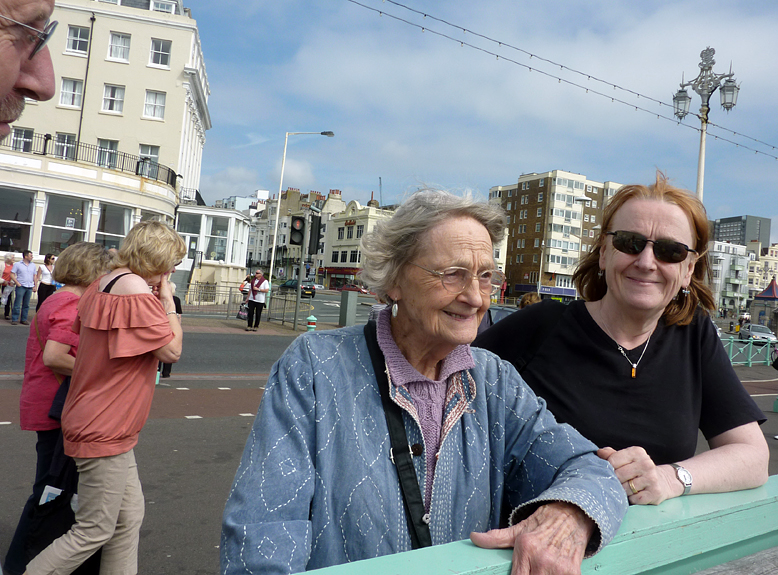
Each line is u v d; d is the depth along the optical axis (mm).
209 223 29641
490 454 1387
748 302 108625
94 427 2273
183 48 29047
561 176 79125
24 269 13781
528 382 1856
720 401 1751
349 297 18344
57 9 27453
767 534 1499
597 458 1316
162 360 2432
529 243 82312
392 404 1294
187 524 3719
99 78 28109
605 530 1081
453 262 1277
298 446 1220
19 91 1383
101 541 2346
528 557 1004
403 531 1206
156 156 28922
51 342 2492
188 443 5512
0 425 5566
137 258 2398
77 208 22031
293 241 17031
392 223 1356
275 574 1048
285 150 36094
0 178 20078
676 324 1861
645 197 1793
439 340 1331
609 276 1816
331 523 1184
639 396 1729
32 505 2512
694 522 1274
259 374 10055
